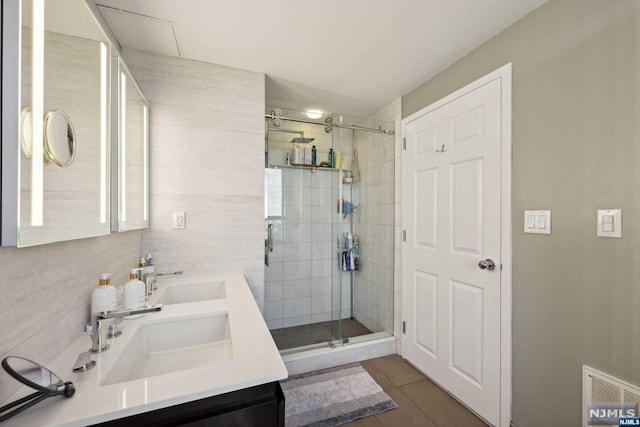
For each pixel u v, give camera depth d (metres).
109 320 0.90
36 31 0.65
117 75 1.14
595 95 1.08
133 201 1.36
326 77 1.95
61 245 0.82
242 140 1.84
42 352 0.72
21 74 0.60
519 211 1.35
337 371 2.03
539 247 1.27
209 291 1.61
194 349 1.05
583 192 1.11
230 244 1.81
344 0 1.22
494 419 1.46
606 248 1.05
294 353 2.07
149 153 1.64
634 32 0.97
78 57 0.83
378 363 2.15
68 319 0.85
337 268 2.76
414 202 2.10
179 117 1.70
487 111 1.51
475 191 1.58
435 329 1.88
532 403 1.29
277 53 1.65
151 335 1.02
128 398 0.60
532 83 1.29
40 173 0.66
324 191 2.69
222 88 1.79
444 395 1.75
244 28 1.42
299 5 1.26
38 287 0.71
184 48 1.60
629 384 0.98
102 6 1.25
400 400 1.70
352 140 2.73
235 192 1.82
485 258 1.52
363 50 1.62
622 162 1.00
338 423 1.50
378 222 2.56
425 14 1.31
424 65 1.78
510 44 1.39
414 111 2.12
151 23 1.38
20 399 0.55
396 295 2.32
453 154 1.73
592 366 1.08
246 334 0.91
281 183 2.53
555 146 1.20
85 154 0.87
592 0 1.08
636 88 0.97
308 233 2.64
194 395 0.61
